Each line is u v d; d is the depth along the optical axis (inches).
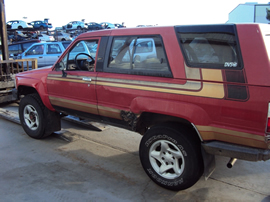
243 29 98.0
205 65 105.0
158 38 118.8
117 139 193.5
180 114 110.4
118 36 134.9
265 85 92.2
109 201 117.3
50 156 163.8
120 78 130.6
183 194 123.3
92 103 145.6
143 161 129.0
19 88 195.6
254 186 131.4
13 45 556.7
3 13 305.3
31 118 189.9
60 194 122.2
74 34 1168.8
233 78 98.2
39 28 1192.2
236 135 100.2
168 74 114.3
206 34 106.1
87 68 154.8
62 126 221.6
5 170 145.2
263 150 98.5
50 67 179.3
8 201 116.4
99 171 144.9
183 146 113.3
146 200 118.3
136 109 124.3
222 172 145.3
